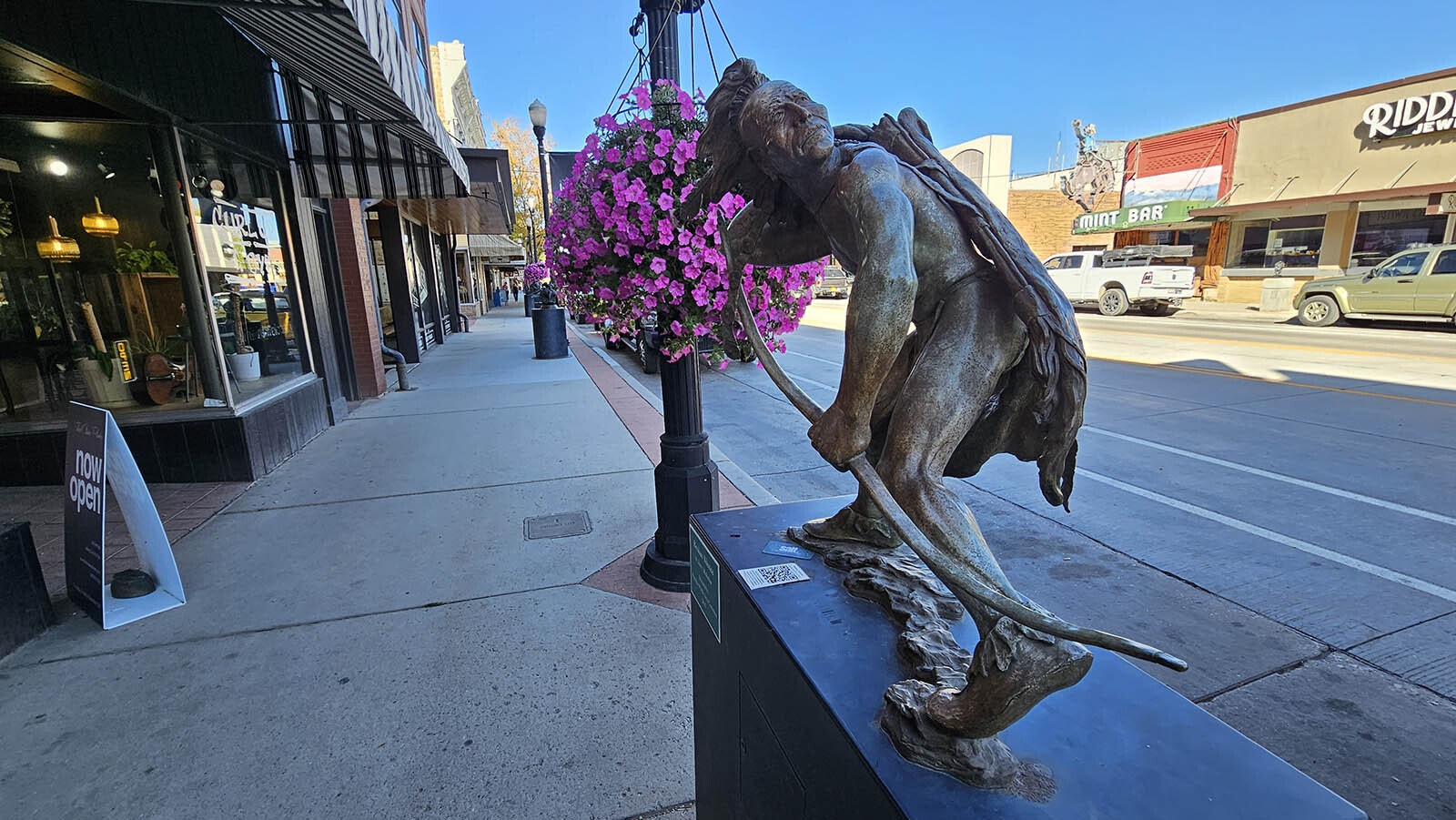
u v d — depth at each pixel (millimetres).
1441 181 15648
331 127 6051
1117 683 1218
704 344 3078
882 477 1217
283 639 2873
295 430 5785
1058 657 922
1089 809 928
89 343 4852
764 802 1471
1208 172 20500
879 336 1136
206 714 2406
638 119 2383
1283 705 2465
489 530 4016
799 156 1357
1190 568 3537
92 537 2971
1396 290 13227
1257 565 3551
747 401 8258
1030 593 3307
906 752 1019
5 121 4270
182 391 4926
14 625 2785
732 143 1575
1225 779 983
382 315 11742
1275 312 17203
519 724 2355
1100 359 10242
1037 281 1195
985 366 1227
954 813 921
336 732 2318
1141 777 988
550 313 11570
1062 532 4035
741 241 1702
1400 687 2549
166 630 2945
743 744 1594
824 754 1158
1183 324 15453
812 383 9500
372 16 2906
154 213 4680
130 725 2350
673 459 3199
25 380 4852
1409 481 4738
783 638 1329
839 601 1464
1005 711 940
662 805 2033
